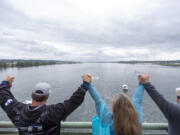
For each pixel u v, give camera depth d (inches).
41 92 70.5
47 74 3152.1
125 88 1437.0
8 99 76.5
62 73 3432.6
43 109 68.7
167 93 1321.4
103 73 3469.5
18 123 67.7
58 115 67.9
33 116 66.4
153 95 76.7
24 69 4761.3
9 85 87.3
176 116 64.6
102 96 1208.2
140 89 83.7
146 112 812.6
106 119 72.6
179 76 2810.0
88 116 767.1
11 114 71.1
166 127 98.3
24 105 73.4
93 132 78.7
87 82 82.6
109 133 68.9
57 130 69.7
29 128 65.6
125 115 63.0
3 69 4498.0
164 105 69.3
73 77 2566.4
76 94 76.4
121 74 3193.9
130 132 60.1
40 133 65.4
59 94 1302.9
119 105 66.1
